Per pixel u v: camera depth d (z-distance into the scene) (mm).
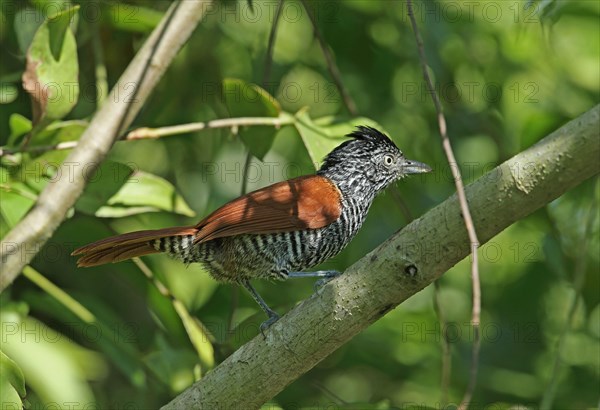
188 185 13945
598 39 14984
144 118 13109
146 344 13008
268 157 14078
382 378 14211
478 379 13758
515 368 14461
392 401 13773
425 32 13359
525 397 13477
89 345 12375
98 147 8008
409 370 14133
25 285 11789
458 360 14250
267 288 12883
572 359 14664
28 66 9172
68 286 12492
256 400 7520
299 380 12586
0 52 12227
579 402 13461
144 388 10500
